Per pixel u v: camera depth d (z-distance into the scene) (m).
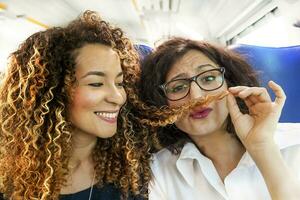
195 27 4.85
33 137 1.08
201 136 1.26
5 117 1.13
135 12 4.24
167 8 4.22
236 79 1.33
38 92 1.09
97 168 1.19
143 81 1.34
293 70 1.59
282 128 1.42
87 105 1.06
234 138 1.28
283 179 1.06
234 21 3.62
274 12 2.74
